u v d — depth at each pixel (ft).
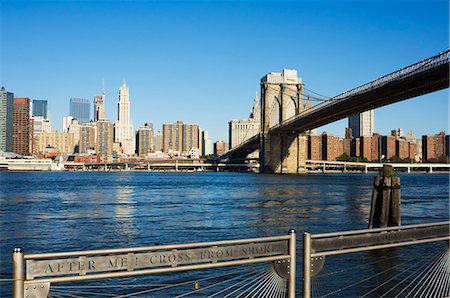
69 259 20.86
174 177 592.19
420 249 78.33
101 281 58.85
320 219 136.67
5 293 56.34
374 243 27.55
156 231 112.47
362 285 55.77
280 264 24.67
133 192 275.59
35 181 448.65
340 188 318.65
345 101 387.14
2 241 98.63
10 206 181.47
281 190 294.46
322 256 25.57
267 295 27.63
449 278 36.65
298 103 646.74
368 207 175.52
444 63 254.27
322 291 52.70
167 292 53.93
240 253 23.91
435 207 179.22
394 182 89.45
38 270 20.38
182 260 22.89
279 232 111.14
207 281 58.23
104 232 111.04
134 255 21.97
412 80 294.05
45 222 130.31
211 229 115.75
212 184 380.17
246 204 189.78
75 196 240.12
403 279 59.00
